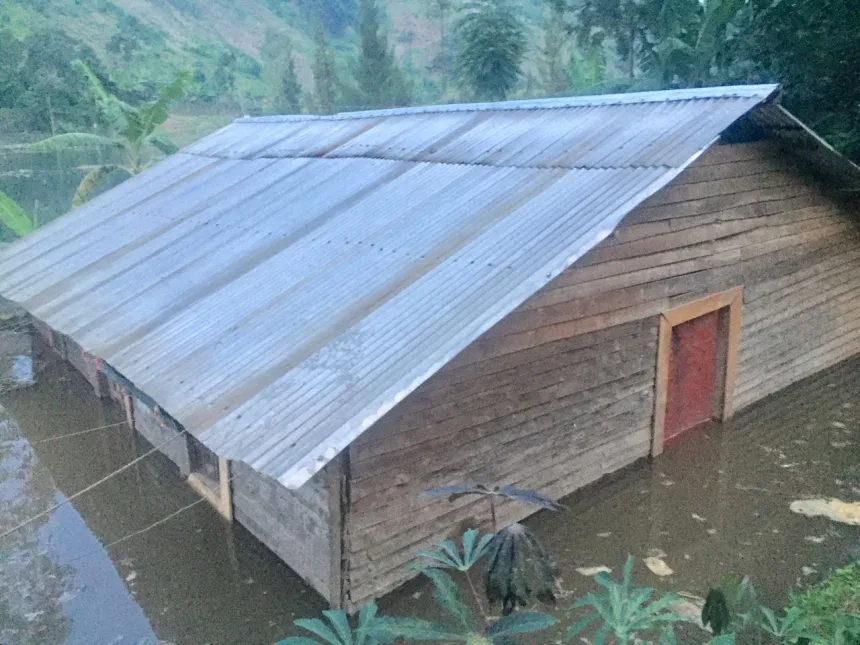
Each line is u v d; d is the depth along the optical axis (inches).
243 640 183.5
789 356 315.3
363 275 219.9
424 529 195.9
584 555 212.4
